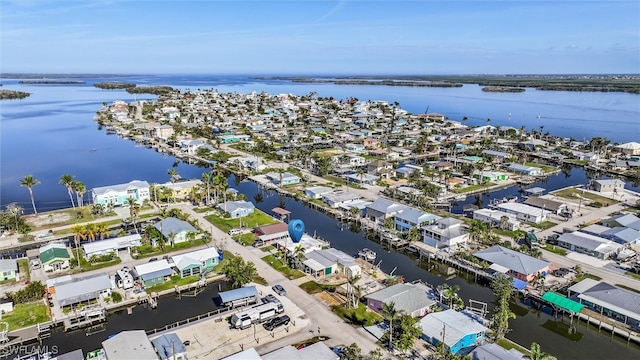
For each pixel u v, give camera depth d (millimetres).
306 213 146125
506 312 75812
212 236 118250
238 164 199500
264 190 173000
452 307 83000
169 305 86812
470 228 114688
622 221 122188
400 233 121312
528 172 190875
